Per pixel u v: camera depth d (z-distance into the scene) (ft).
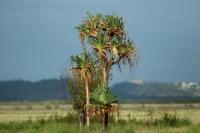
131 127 233.96
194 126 223.92
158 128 236.63
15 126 254.27
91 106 236.22
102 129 227.40
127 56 256.11
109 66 257.75
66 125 240.94
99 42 255.91
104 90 231.91
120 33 260.42
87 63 255.91
